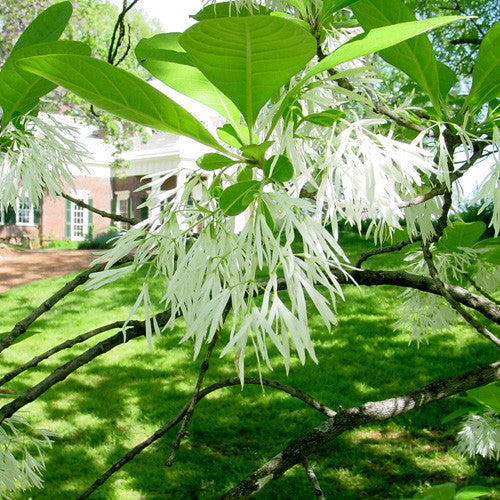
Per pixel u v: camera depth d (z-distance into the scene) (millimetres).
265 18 580
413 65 990
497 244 1467
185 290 781
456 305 1032
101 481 1140
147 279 809
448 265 1566
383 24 964
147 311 781
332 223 740
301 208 750
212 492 3363
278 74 694
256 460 3693
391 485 3352
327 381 4773
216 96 949
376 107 1089
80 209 20828
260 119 965
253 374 5016
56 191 1272
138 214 20172
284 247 703
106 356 5801
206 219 855
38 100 1269
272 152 1004
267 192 767
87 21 13375
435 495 686
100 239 20188
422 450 3732
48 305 1107
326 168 796
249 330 662
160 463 3717
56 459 3777
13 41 13203
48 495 3350
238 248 748
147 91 708
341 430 877
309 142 1009
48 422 4340
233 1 1197
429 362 5027
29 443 3898
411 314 1895
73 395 4867
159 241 852
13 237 19906
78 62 652
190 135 806
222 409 4445
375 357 5230
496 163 893
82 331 6801
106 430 4188
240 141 957
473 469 3457
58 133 1300
